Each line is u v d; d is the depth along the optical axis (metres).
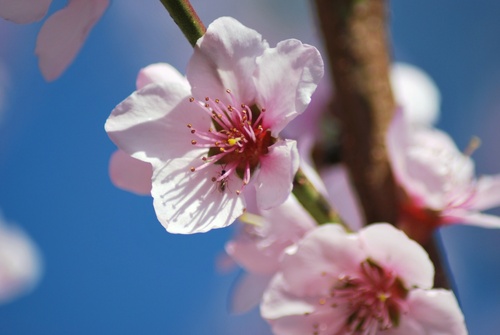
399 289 0.44
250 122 0.42
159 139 0.42
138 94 0.42
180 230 0.42
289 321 0.44
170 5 0.41
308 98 0.41
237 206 0.42
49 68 0.43
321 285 0.44
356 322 0.44
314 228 0.44
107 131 0.42
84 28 0.42
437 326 0.43
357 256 0.43
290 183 0.41
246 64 0.42
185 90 0.42
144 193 0.42
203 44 0.42
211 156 0.42
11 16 0.42
